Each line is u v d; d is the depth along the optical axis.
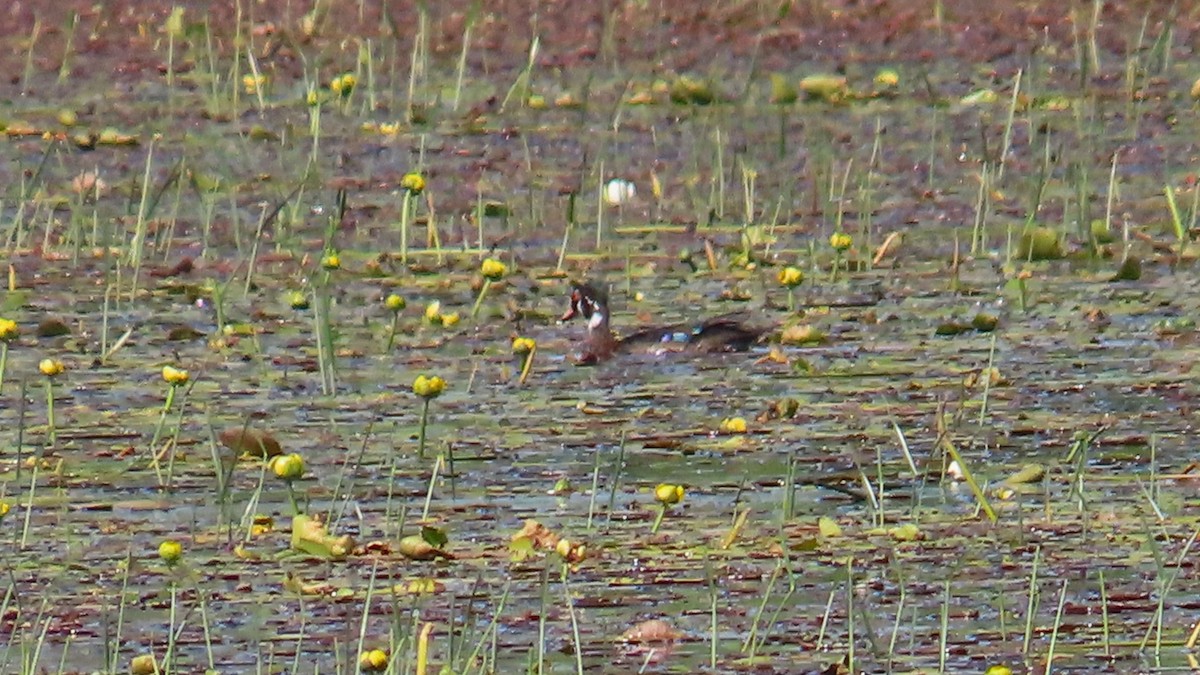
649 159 20.44
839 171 19.62
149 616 9.32
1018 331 14.10
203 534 10.40
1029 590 9.41
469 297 15.45
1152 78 23.67
